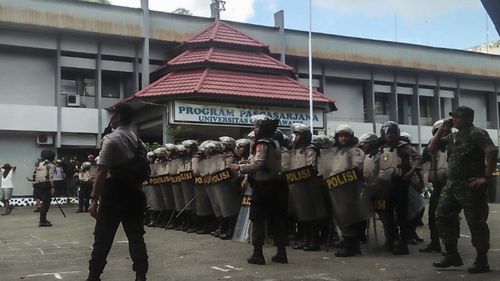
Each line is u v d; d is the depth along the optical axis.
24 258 8.34
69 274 6.97
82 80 26.25
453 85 35.44
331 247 9.09
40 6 23.80
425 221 13.56
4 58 24.66
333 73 31.17
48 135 24.81
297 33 29.08
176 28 26.44
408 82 33.72
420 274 6.61
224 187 10.32
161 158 12.94
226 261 7.82
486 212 6.67
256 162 7.29
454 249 6.98
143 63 25.53
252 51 24.97
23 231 12.47
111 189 5.61
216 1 27.47
